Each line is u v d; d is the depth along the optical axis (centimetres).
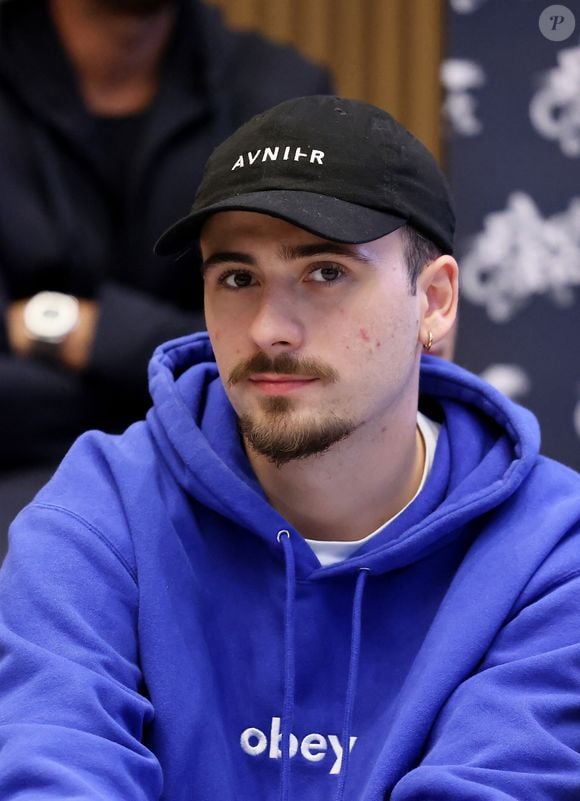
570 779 272
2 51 513
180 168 504
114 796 263
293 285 293
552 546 313
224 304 299
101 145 509
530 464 330
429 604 322
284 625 315
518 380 713
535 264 712
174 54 515
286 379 292
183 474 327
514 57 709
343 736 301
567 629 298
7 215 501
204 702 301
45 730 267
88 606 298
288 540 315
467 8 711
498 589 307
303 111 306
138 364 473
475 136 711
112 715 281
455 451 341
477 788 265
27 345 479
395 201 299
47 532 309
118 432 486
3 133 507
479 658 301
